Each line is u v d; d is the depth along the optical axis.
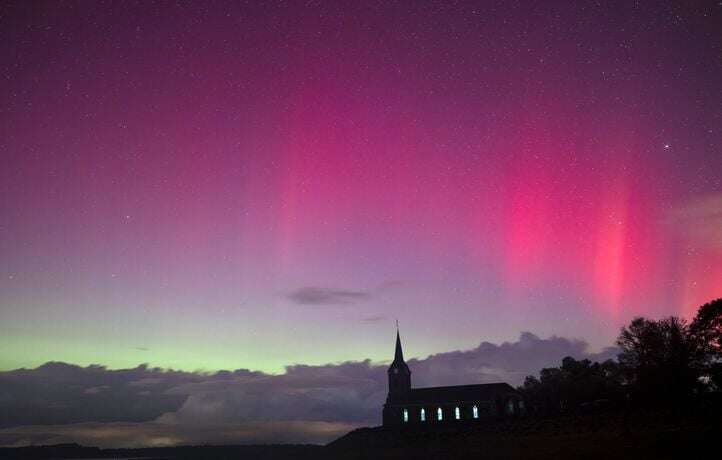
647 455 65.88
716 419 70.88
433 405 152.25
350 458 129.25
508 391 149.75
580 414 95.62
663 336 94.62
